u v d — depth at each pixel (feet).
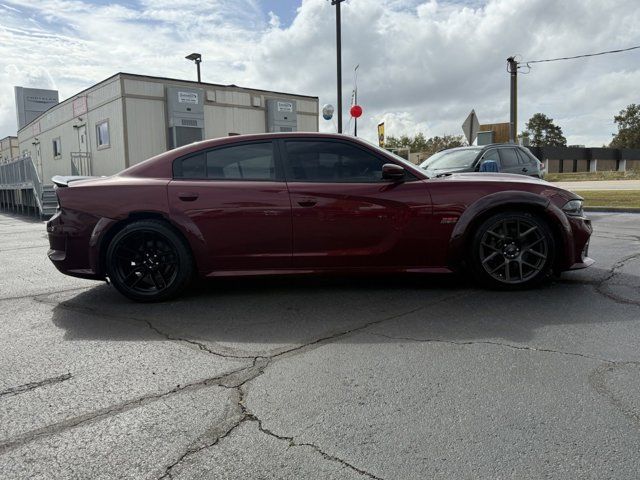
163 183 13.57
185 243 13.64
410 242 13.65
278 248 13.57
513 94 67.21
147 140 54.39
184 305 13.48
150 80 54.24
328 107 50.47
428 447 6.47
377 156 14.06
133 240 13.69
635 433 6.68
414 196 13.58
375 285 15.12
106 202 13.42
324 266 13.74
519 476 5.85
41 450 6.56
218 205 13.37
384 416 7.27
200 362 9.42
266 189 13.50
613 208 39.96
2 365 9.45
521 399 7.70
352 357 9.51
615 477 5.80
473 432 6.81
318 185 13.61
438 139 182.60
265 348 10.10
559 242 14.06
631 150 216.54
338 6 49.65
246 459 6.27
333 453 6.38
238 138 14.12
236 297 14.16
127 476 5.97
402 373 8.73
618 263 17.61
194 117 56.54
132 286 13.78
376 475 5.92
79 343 10.61
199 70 74.90
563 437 6.63
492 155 32.81
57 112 71.20
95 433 6.95
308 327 11.37
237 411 7.48
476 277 14.15
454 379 8.45
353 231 13.57
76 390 8.30
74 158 66.33
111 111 54.95
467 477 5.86
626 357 9.25
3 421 7.32
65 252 13.65
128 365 9.34
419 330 10.98
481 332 10.76
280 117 65.51
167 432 6.93
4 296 14.97
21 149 95.40
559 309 12.32
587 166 202.69
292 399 7.84
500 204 13.60
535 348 9.77
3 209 69.82
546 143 295.07
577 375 8.50
